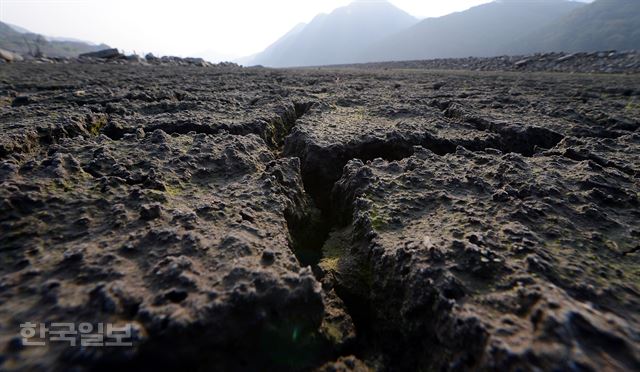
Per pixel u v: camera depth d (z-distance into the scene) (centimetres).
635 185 52
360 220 45
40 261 32
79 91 129
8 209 37
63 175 45
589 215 43
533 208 43
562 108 105
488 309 29
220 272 32
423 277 33
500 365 25
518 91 154
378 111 99
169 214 41
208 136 66
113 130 74
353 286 40
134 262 33
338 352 33
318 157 67
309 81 199
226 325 27
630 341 25
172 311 27
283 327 30
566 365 24
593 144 71
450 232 40
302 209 55
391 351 34
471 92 147
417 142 73
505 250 36
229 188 49
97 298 28
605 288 31
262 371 28
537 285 30
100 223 38
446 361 28
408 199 48
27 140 61
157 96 121
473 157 61
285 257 36
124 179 47
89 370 24
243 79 204
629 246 38
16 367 23
